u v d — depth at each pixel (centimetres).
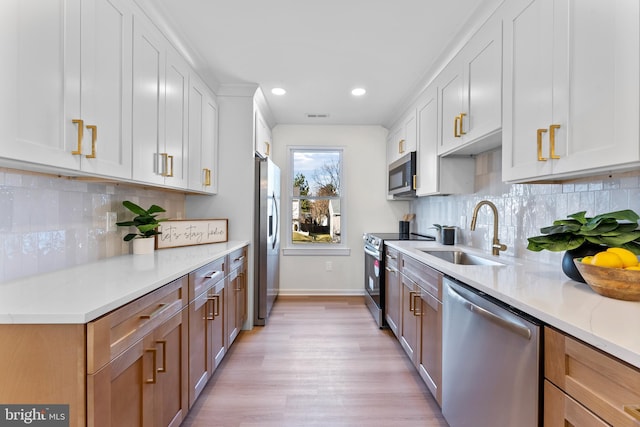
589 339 77
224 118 302
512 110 155
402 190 327
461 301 143
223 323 223
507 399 110
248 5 183
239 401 189
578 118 116
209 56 242
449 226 297
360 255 419
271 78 280
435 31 208
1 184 123
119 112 151
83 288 115
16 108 98
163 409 135
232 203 302
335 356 246
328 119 396
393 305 276
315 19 197
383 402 189
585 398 80
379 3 181
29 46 102
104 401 96
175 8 185
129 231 211
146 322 121
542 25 134
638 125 94
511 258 202
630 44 96
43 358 90
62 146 115
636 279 98
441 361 169
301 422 171
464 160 254
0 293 108
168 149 203
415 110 304
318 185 425
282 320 325
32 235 137
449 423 157
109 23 143
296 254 418
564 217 164
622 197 133
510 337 108
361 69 262
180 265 162
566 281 131
